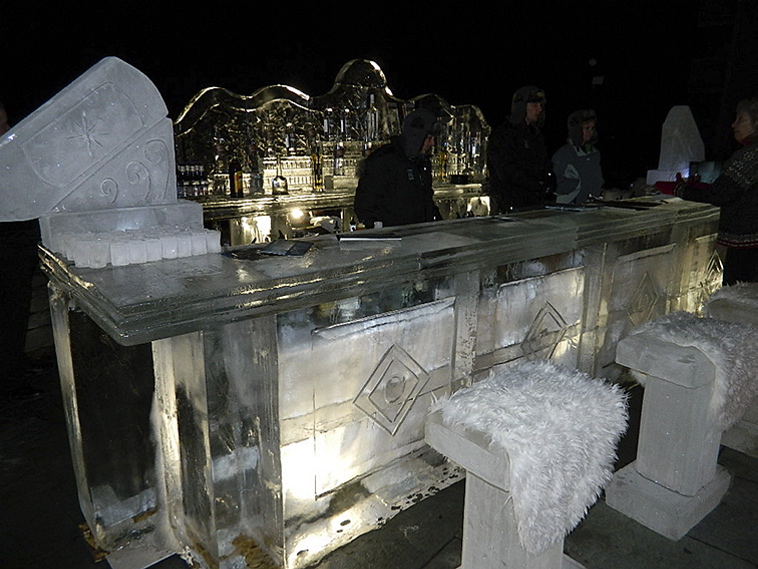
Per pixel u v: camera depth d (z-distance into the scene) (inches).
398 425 75.2
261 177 150.8
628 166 322.7
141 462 67.7
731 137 210.8
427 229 87.7
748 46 201.6
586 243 91.7
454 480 82.0
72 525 72.9
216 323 54.2
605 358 105.3
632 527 72.8
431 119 119.1
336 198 157.5
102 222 70.8
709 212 116.8
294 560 66.1
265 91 151.4
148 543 70.1
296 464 64.2
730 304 88.1
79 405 61.7
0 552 67.8
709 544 69.6
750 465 86.1
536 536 47.3
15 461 87.9
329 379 65.4
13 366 118.8
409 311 71.9
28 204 66.9
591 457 50.3
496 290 82.8
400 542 69.4
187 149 142.3
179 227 73.3
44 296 130.0
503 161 149.5
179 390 62.0
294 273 60.0
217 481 60.7
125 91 70.8
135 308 49.3
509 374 57.1
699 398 68.4
